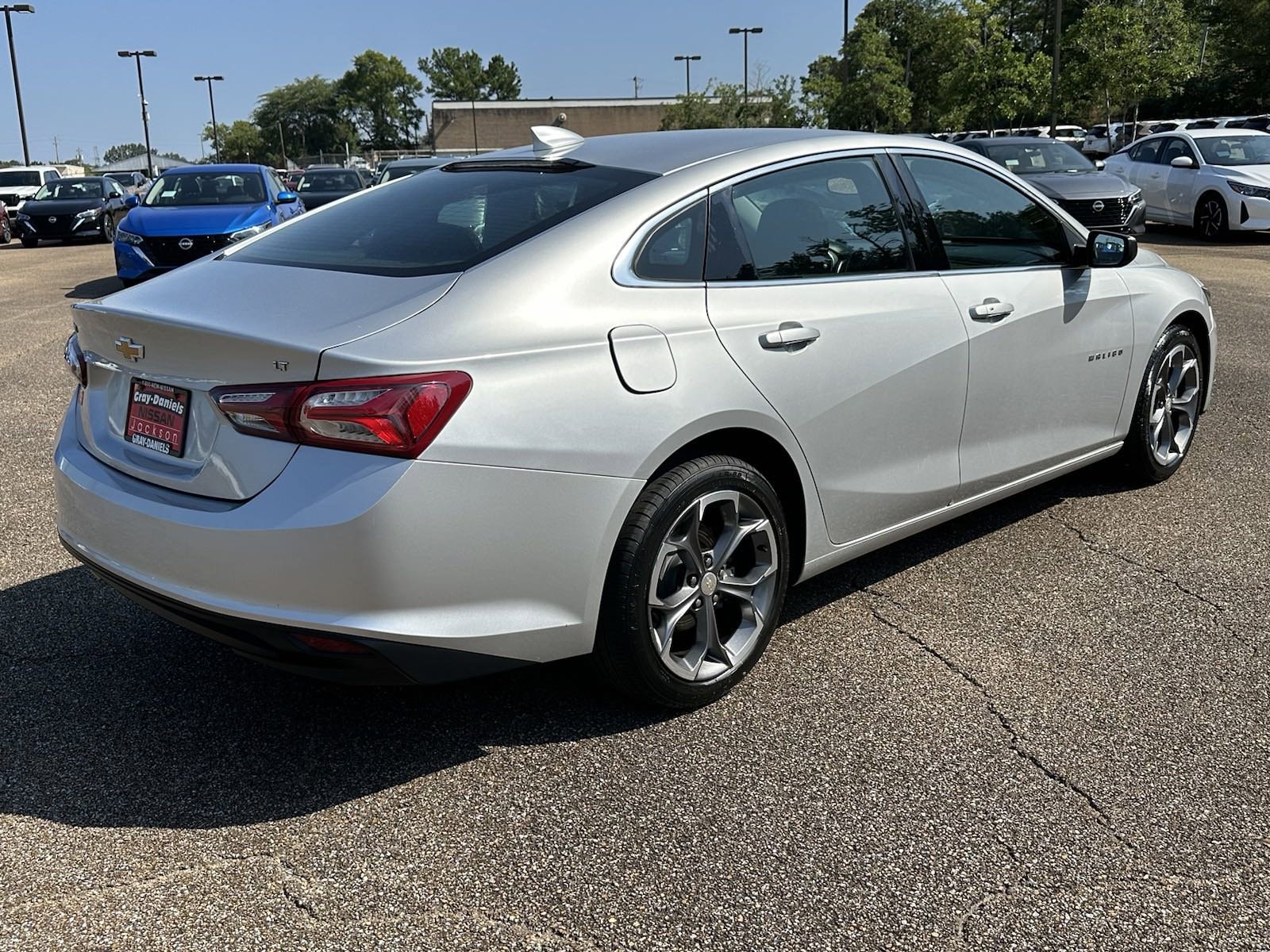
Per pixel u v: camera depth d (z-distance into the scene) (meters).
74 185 22.30
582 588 2.60
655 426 2.64
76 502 2.75
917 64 61.97
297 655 2.40
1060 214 4.02
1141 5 32.41
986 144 14.38
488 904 2.19
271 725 2.88
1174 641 3.31
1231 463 5.04
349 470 2.29
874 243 3.33
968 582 3.77
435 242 2.81
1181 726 2.83
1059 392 3.99
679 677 2.85
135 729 2.86
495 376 2.41
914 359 3.32
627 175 2.96
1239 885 2.23
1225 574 3.80
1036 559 3.97
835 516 3.24
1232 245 14.52
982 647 3.28
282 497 2.32
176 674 3.17
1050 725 2.85
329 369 2.28
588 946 2.08
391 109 124.62
